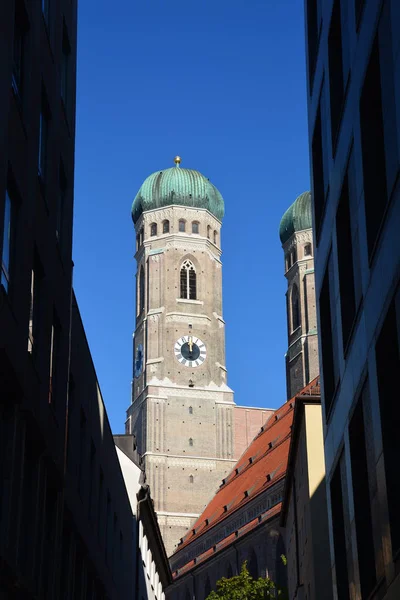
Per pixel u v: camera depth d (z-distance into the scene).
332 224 33.56
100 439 42.62
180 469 158.50
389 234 23.91
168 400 161.88
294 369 173.25
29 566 26.41
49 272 30.34
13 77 25.86
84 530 37.38
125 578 53.97
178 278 169.38
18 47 27.05
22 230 25.92
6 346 23.47
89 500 38.91
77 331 36.38
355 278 29.44
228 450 161.38
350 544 31.02
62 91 35.72
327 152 34.94
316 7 39.75
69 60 36.47
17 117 25.39
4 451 23.98
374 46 25.67
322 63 35.84
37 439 27.03
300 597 57.03
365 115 27.42
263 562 106.88
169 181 174.38
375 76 26.62
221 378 165.88
